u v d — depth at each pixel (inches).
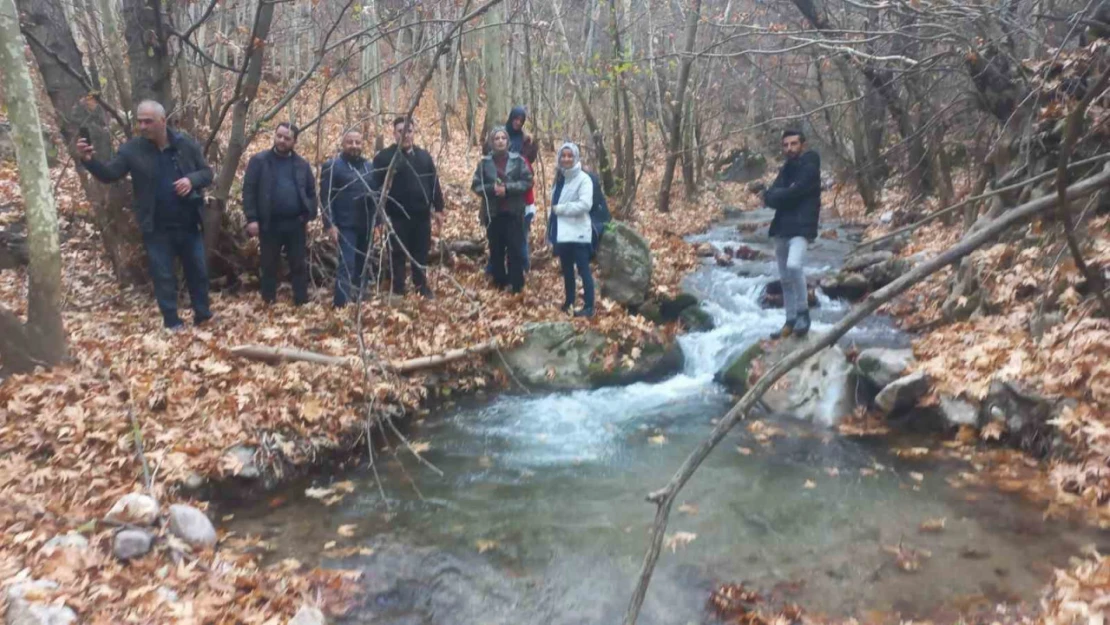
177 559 153.4
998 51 292.7
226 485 194.7
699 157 839.7
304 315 298.4
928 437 225.6
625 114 565.9
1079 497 180.7
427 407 258.2
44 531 150.9
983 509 181.5
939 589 151.8
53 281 218.4
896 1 293.3
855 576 158.2
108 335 259.1
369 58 691.4
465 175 629.9
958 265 307.6
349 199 301.3
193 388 221.8
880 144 631.8
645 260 346.0
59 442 189.8
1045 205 86.2
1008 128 301.3
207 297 281.4
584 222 306.8
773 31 348.2
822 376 252.4
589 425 249.1
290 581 155.9
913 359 252.8
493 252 335.6
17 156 209.0
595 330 299.3
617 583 160.2
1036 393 208.4
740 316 348.8
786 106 718.5
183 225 268.2
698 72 701.3
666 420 253.0
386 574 163.5
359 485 205.8
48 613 124.4
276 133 295.6
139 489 177.5
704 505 192.4
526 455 226.2
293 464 209.8
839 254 466.9
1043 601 142.9
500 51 427.2
